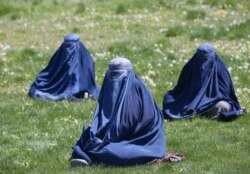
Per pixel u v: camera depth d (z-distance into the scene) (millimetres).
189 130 31953
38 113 35531
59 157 28219
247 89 39750
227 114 33656
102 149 26047
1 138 31156
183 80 35469
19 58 50281
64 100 38375
